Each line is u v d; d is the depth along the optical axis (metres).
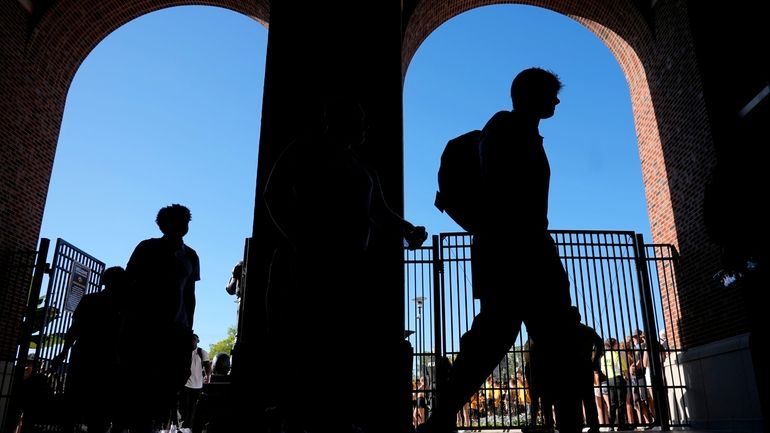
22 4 9.80
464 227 2.73
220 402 3.74
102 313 5.21
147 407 3.95
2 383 8.66
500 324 2.48
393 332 3.86
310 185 2.53
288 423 2.34
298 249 2.47
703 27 2.53
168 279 4.20
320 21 4.84
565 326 2.50
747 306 2.26
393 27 4.82
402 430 3.43
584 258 8.26
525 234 2.53
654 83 10.27
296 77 4.64
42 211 10.32
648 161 10.55
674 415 9.10
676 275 9.34
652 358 7.88
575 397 2.51
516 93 2.80
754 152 2.23
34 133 10.16
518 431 8.47
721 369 7.86
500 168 2.59
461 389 2.45
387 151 4.46
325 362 2.34
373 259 4.02
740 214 2.22
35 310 8.38
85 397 4.95
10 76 9.55
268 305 2.57
